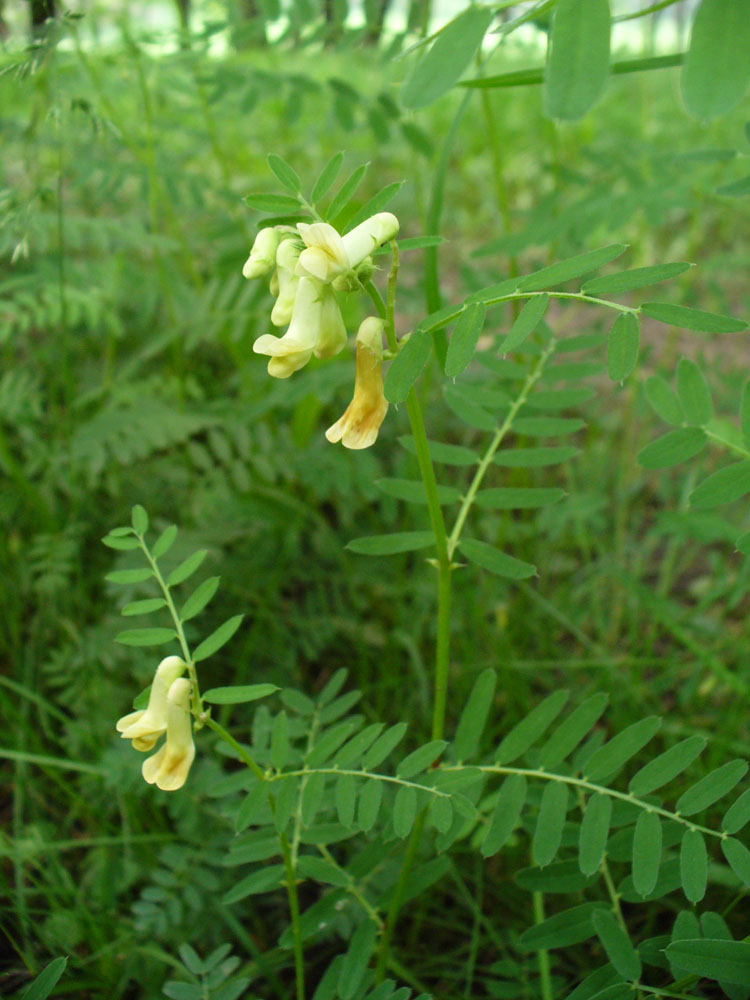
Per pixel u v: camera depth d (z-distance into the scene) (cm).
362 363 14
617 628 30
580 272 13
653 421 35
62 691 27
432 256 21
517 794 15
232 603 28
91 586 29
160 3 43
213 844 21
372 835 20
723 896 20
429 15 24
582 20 10
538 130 57
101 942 20
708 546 35
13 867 23
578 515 30
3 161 30
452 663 28
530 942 16
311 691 28
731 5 10
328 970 17
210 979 18
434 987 21
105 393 32
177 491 30
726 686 27
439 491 18
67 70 27
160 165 29
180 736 15
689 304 33
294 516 31
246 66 29
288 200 15
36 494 28
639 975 14
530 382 20
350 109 28
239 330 29
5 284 28
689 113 10
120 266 31
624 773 24
